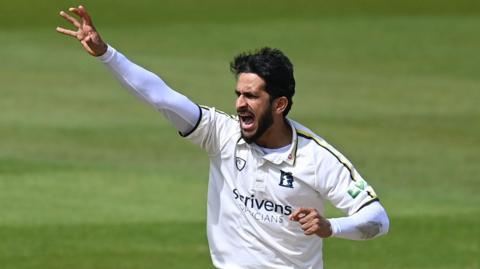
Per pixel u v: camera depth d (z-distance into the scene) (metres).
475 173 56.59
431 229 44.75
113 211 46.38
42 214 45.50
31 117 68.50
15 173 53.16
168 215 46.00
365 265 39.69
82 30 20.97
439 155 60.81
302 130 21.08
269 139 20.91
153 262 39.06
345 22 111.56
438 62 93.75
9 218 44.62
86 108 72.06
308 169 20.77
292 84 20.80
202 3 119.25
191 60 93.00
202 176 54.53
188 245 41.47
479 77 87.50
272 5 118.94
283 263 21.27
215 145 21.34
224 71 88.12
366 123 69.31
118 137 63.50
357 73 88.50
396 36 104.75
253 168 20.94
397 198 50.62
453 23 111.50
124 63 21.12
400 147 62.66
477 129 67.81
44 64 88.12
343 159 20.91
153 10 116.06
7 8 113.69
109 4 117.56
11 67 86.38
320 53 97.12
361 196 20.72
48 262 38.66
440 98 78.50
